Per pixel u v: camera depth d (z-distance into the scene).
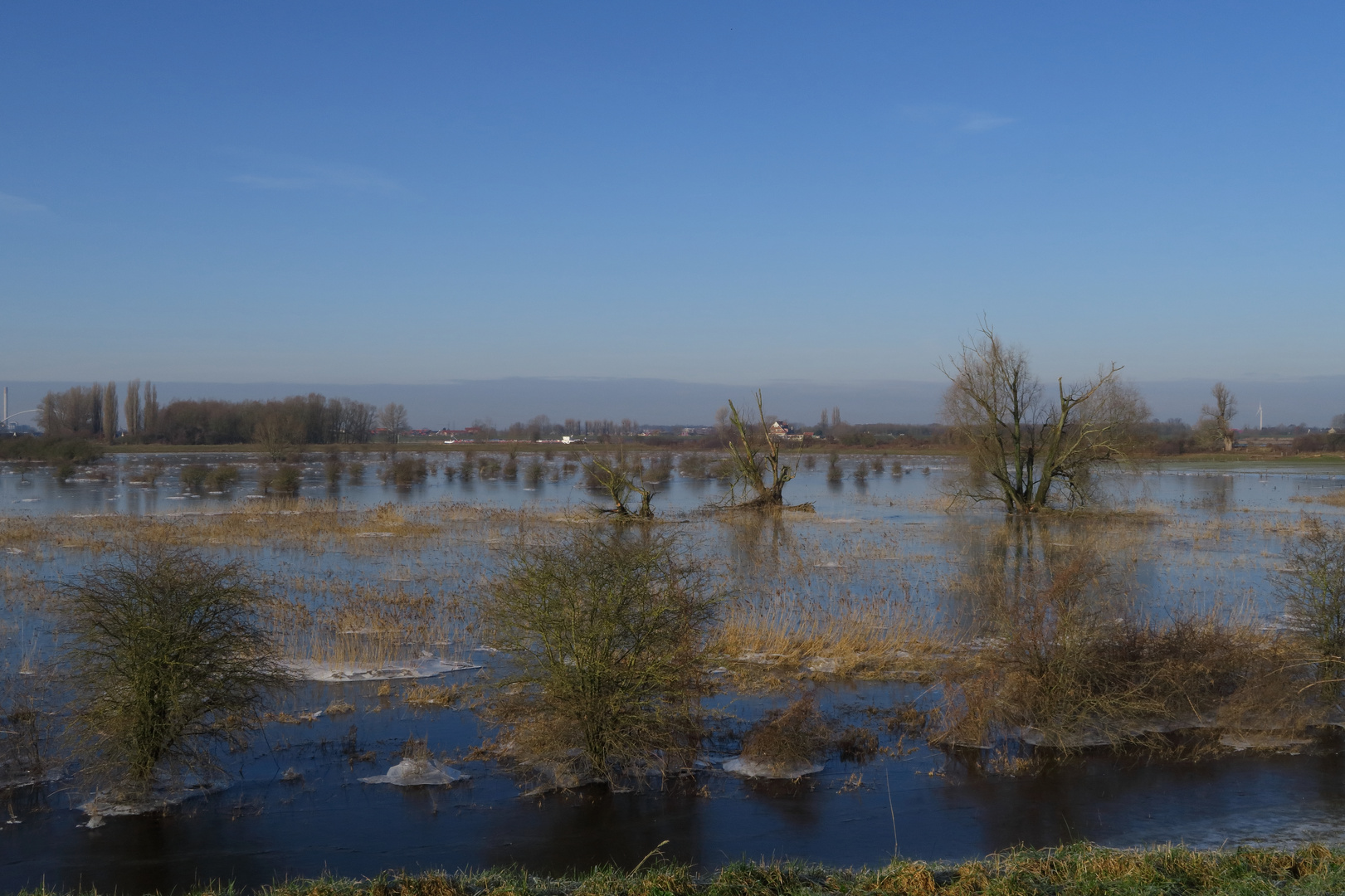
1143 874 7.74
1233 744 12.28
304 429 115.62
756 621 17.78
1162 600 21.25
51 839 9.34
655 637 11.20
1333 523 37.81
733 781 11.09
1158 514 42.78
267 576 23.56
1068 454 43.28
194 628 10.38
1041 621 12.73
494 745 11.88
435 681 14.81
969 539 33.84
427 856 9.04
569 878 8.49
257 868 8.74
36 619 18.06
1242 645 14.03
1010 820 9.99
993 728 12.64
